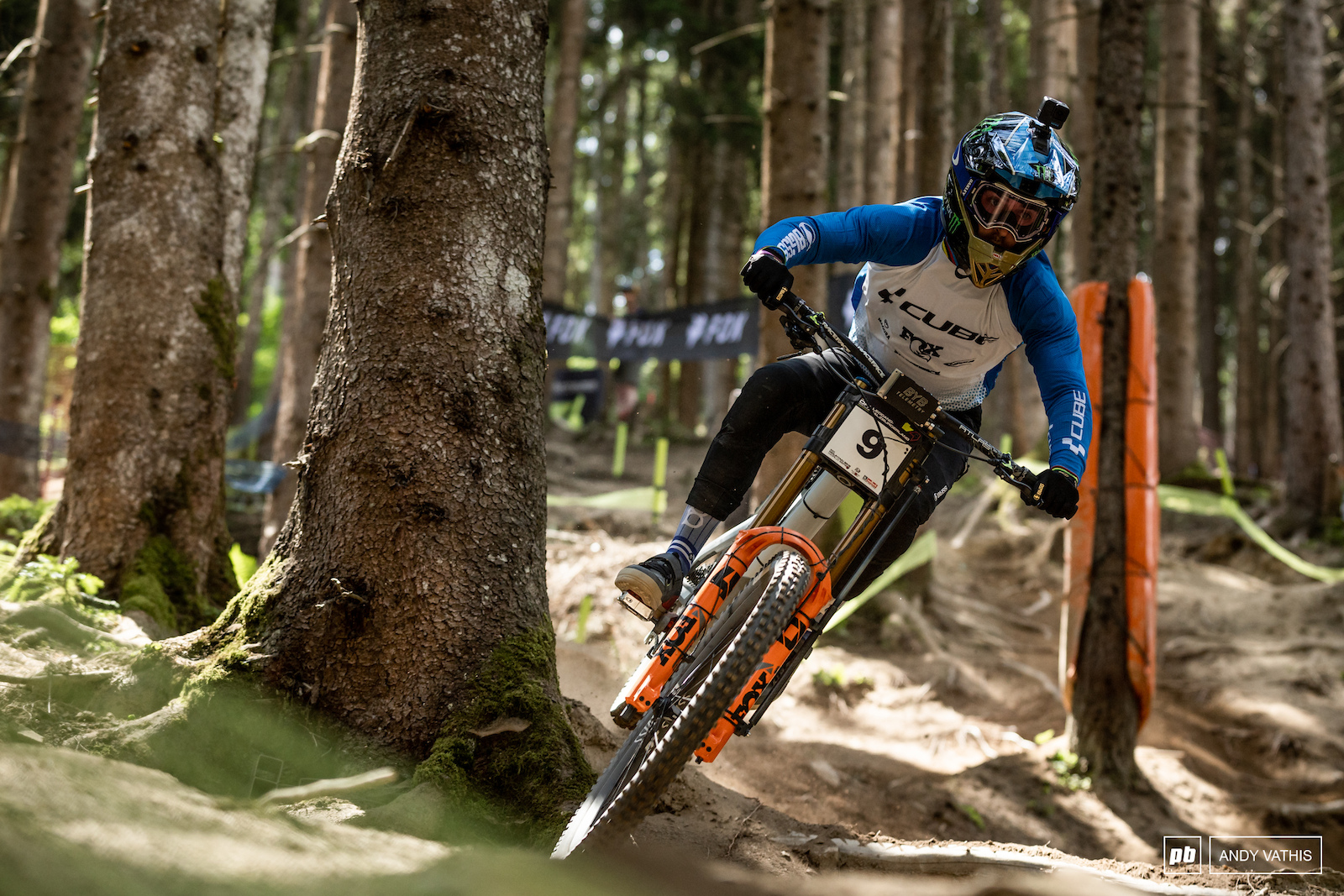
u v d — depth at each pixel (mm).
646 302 31641
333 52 9625
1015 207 2682
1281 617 9266
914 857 2912
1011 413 15117
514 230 3373
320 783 2480
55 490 12117
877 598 8680
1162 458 13758
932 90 12656
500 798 2875
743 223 21547
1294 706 7438
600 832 2168
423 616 3043
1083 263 13898
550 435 18344
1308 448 11992
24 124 11750
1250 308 22203
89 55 12008
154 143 5426
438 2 3352
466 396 3186
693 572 2877
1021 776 6426
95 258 5402
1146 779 6461
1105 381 6656
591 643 7203
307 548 3193
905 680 7605
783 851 2971
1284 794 6641
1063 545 10938
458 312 3219
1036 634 9219
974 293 2922
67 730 2896
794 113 8141
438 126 3285
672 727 2232
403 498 3092
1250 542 11180
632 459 16344
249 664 3041
